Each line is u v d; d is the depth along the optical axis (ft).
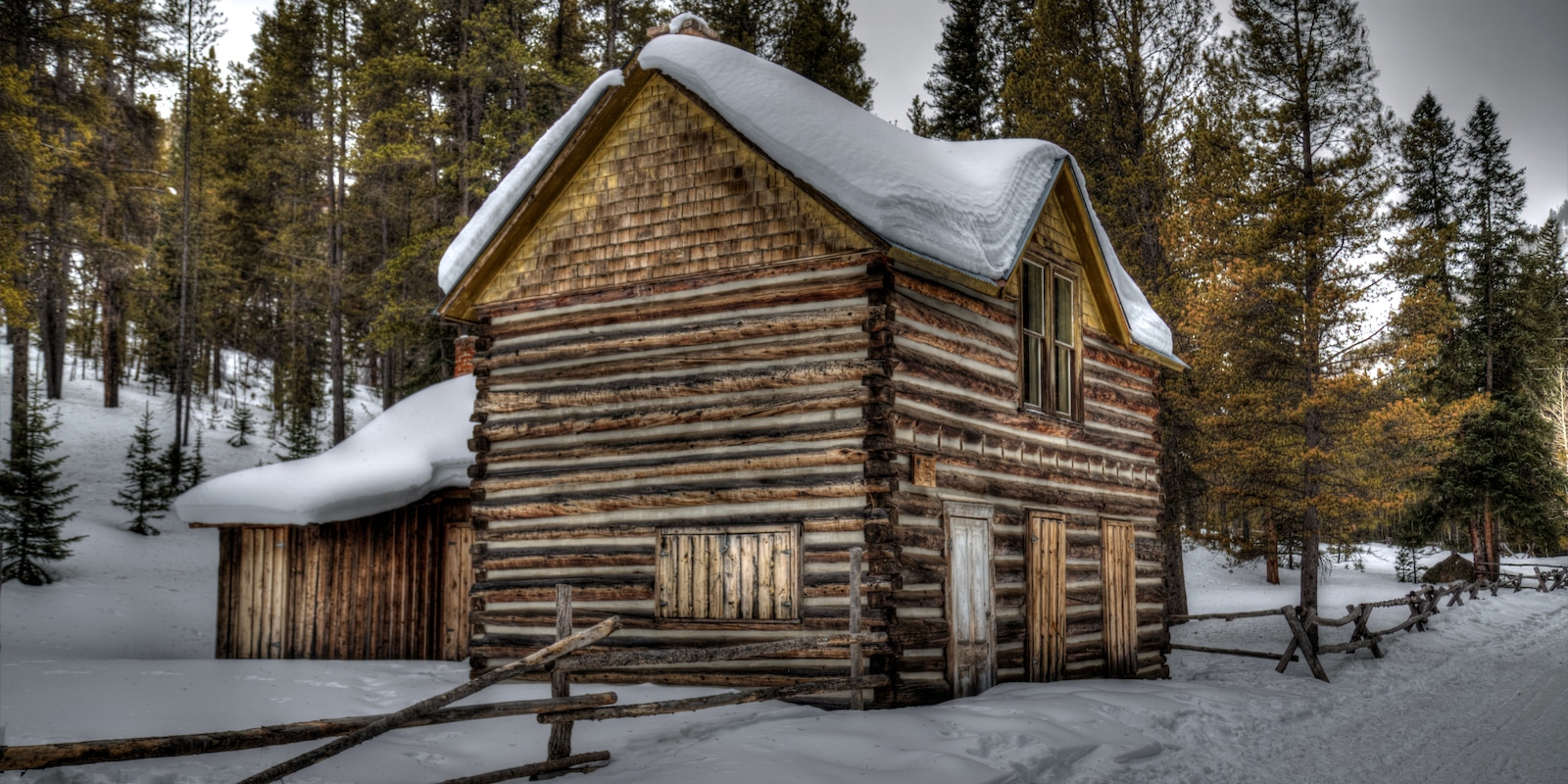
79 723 27.63
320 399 145.38
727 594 36.29
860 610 33.65
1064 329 48.21
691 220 39.42
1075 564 46.26
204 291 146.41
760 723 28.76
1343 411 73.20
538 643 40.09
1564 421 156.04
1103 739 29.81
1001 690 37.76
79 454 110.52
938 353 37.99
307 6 140.56
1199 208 78.84
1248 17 80.64
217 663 46.14
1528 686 47.37
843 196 34.65
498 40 95.45
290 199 133.90
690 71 38.58
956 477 37.99
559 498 40.50
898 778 23.47
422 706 20.48
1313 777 28.25
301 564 55.21
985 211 39.24
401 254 93.04
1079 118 84.74
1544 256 145.38
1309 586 72.28
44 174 84.58
